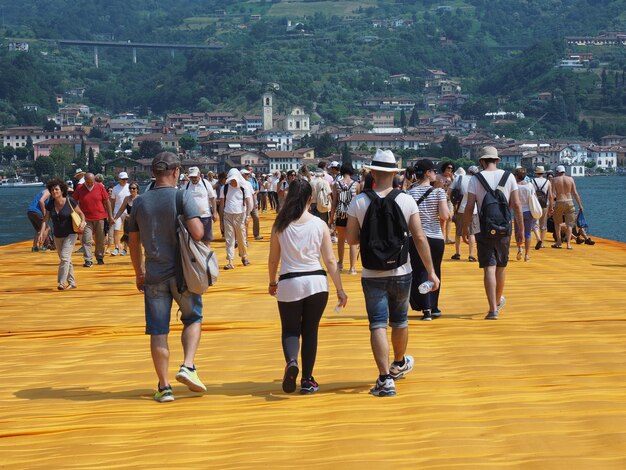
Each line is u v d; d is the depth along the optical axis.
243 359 10.27
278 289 8.55
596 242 27.06
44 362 10.51
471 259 20.52
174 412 8.15
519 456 6.56
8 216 65.19
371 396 8.42
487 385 8.70
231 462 6.71
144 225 8.47
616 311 12.98
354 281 16.89
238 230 19.95
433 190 12.51
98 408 8.40
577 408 7.71
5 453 7.18
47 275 20.00
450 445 6.85
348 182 18.27
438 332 11.45
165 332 8.56
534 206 20.31
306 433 7.37
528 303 13.91
